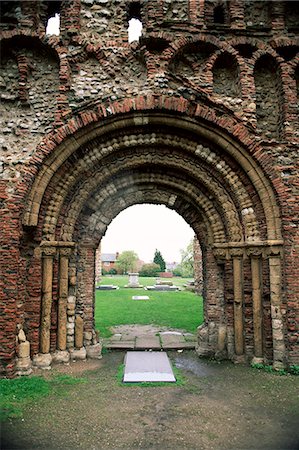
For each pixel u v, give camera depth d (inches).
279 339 331.0
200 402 257.4
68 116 339.9
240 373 322.0
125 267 2284.7
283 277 334.3
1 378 299.1
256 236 357.4
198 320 577.6
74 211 368.5
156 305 727.1
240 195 364.2
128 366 332.2
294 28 370.0
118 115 345.4
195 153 368.2
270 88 377.7
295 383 293.7
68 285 368.2
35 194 331.9
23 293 330.6
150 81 348.5
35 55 364.8
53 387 283.1
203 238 407.5
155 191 405.1
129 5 374.6
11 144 339.9
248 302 358.3
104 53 354.6
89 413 237.8
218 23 391.9
